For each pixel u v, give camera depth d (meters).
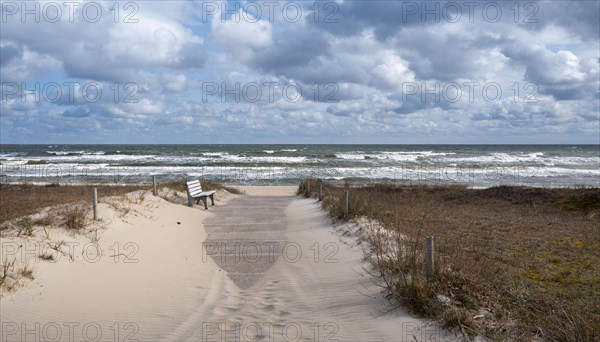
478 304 6.05
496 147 142.00
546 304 6.38
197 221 14.45
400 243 8.41
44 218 10.03
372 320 5.88
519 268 8.55
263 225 14.09
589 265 8.91
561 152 87.50
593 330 5.32
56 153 74.69
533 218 15.72
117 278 7.75
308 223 13.97
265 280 8.25
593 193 18.95
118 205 12.81
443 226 13.12
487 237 11.54
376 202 16.25
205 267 9.10
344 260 9.00
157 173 43.16
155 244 10.27
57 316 6.05
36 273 7.07
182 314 6.52
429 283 6.34
